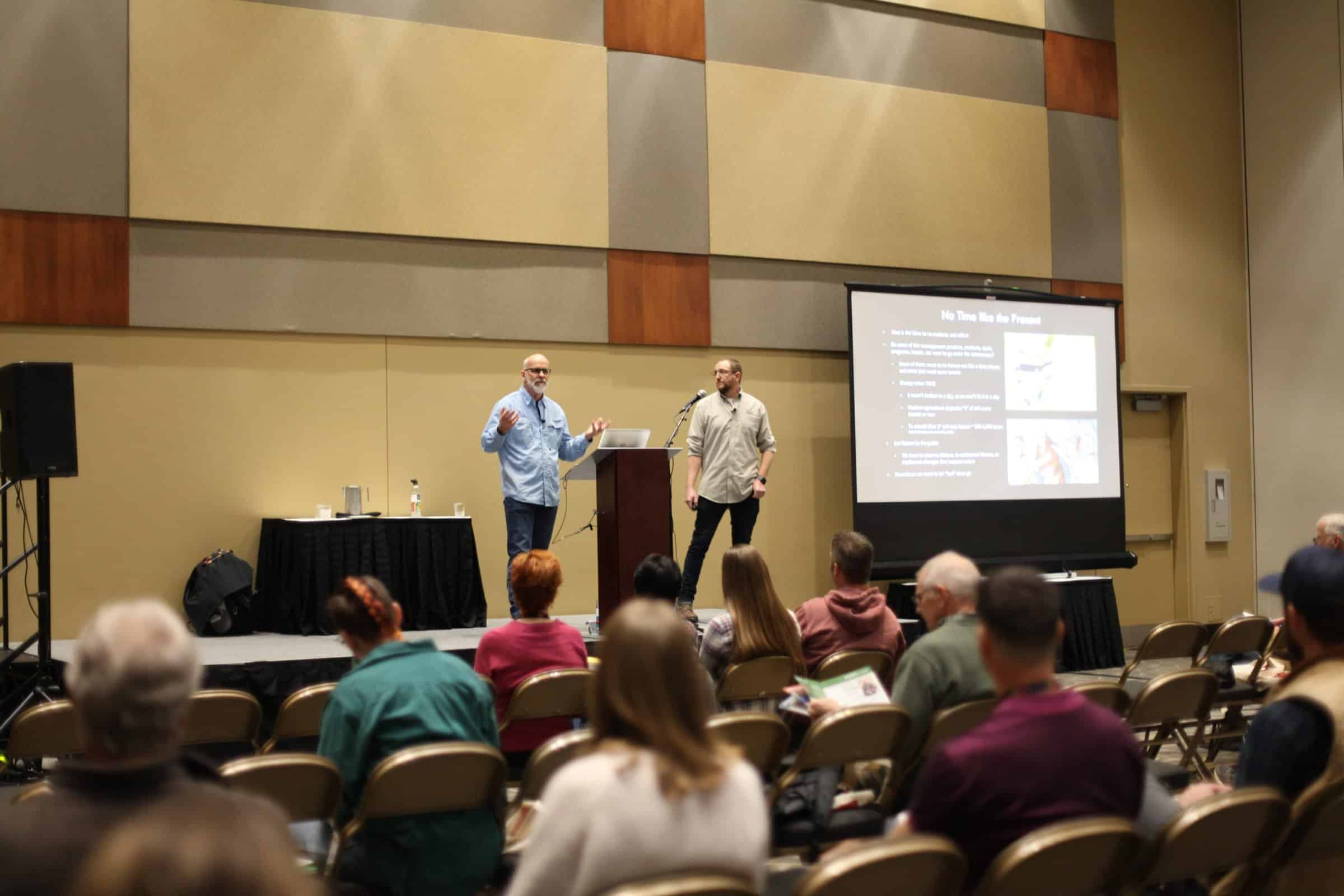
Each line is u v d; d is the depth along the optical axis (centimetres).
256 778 210
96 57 606
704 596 745
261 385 638
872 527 739
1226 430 926
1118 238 884
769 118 764
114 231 608
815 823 267
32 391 461
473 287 683
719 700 340
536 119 699
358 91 657
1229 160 942
